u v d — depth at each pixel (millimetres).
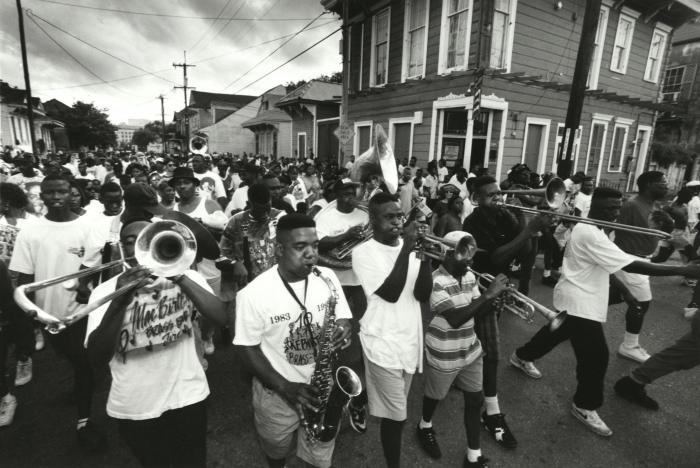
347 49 12164
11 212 4043
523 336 4727
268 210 3709
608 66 13180
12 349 4273
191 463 2139
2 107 29203
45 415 3221
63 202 3035
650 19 13633
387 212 2352
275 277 2088
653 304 5895
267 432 2166
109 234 3357
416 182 9805
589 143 13414
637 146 15586
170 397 2033
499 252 3066
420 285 2416
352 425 2932
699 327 3080
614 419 3314
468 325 2637
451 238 2650
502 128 10867
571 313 3166
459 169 8930
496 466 2797
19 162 10312
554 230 6887
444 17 10695
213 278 4090
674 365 3234
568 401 3529
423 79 11164
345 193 3943
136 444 2025
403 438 3043
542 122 11711
